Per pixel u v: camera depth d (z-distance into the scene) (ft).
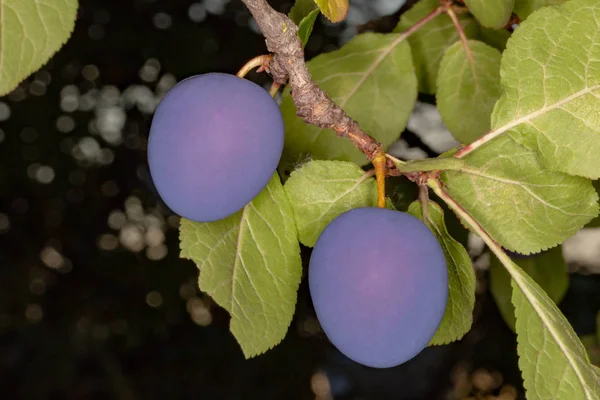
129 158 3.01
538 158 1.21
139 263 3.03
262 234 1.20
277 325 1.19
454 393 3.27
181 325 3.13
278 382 3.19
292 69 1.15
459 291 1.23
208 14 2.84
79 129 2.93
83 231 3.05
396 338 1.08
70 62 2.85
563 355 1.19
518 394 3.11
